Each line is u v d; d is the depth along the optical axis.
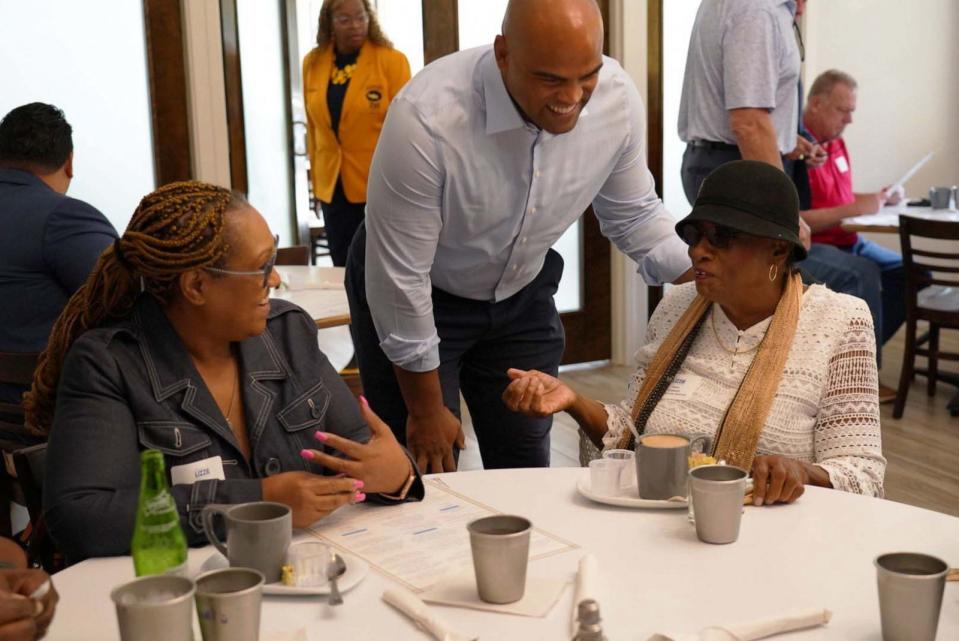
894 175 6.57
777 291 1.87
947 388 5.04
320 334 3.36
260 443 1.61
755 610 1.19
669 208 5.46
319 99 4.64
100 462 1.44
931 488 3.70
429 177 2.03
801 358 1.82
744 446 1.79
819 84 4.95
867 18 6.32
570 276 5.47
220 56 4.52
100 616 1.21
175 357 1.54
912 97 6.48
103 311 1.57
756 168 1.79
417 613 1.17
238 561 1.27
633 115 2.21
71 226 2.64
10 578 1.16
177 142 4.52
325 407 1.69
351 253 2.39
